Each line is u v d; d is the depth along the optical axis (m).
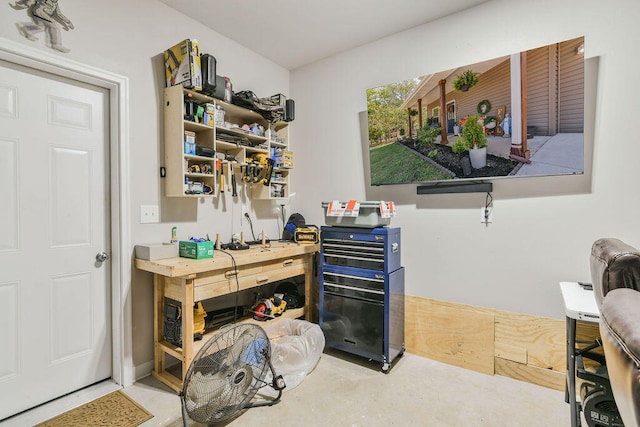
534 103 2.03
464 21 2.42
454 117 2.33
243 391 1.75
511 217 2.28
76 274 2.02
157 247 2.08
